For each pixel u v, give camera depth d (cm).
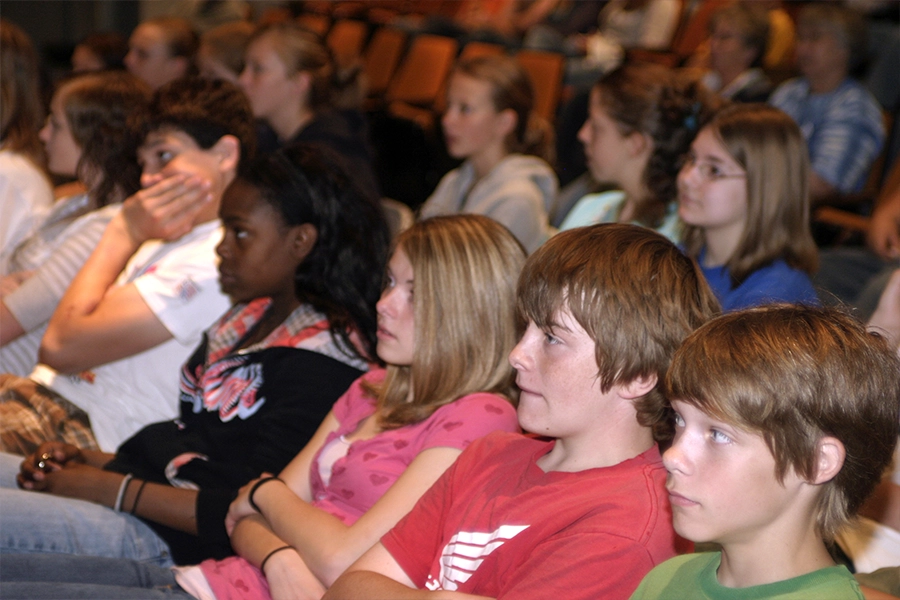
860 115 367
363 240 182
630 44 651
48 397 199
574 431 114
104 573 149
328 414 168
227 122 206
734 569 95
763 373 89
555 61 495
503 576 113
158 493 164
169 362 197
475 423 139
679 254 115
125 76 244
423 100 559
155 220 201
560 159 454
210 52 383
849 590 91
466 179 327
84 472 171
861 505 94
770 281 190
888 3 514
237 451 175
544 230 289
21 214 263
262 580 144
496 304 144
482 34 652
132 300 192
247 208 178
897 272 183
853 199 348
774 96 405
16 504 160
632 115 240
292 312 182
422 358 145
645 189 243
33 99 274
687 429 93
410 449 146
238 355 179
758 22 429
